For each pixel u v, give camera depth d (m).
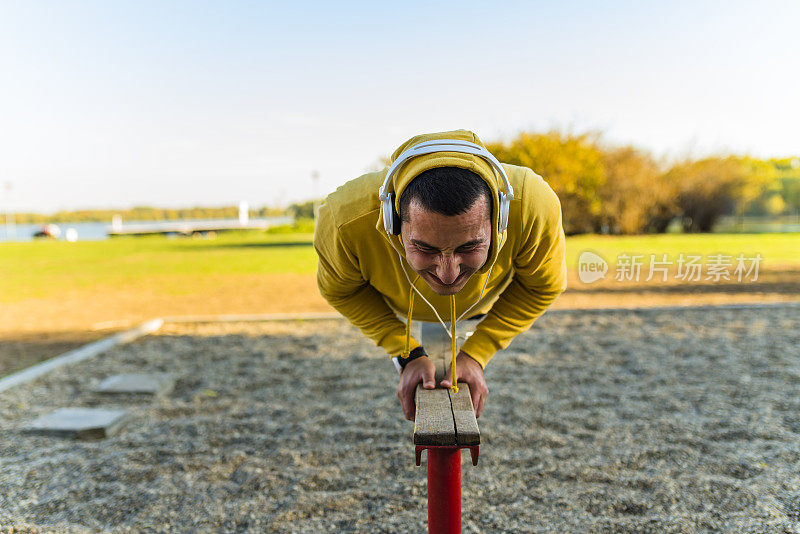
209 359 5.26
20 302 9.16
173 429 3.64
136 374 4.66
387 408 3.95
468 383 1.81
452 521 1.63
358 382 4.51
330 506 2.72
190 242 27.73
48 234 45.62
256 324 6.76
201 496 2.83
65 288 10.80
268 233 37.97
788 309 6.95
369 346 5.62
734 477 2.88
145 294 9.88
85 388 4.47
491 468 3.05
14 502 2.79
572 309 7.05
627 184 23.61
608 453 3.18
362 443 3.40
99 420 3.62
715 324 6.24
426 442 1.41
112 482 2.98
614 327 6.20
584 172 23.20
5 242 32.66
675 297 8.44
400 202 1.32
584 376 4.53
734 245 17.20
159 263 15.95
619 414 3.75
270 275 12.53
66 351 5.85
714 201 24.72
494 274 1.71
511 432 3.49
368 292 2.00
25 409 4.02
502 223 1.38
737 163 24.78
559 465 3.05
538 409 3.86
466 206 1.19
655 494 2.72
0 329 7.01
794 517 2.49
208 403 4.11
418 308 1.93
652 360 4.92
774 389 4.12
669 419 3.63
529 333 5.97
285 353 5.42
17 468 3.13
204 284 11.10
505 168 1.63
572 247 16.69
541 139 22.97
